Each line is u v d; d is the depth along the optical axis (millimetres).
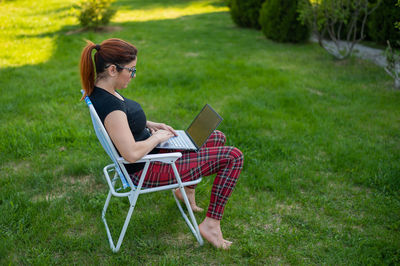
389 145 4242
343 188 3404
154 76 6863
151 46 9617
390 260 2436
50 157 3795
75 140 4168
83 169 3545
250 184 3430
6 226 2688
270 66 7879
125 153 2111
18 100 5383
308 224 2865
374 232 2760
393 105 5539
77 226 2754
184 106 5422
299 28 10273
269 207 3084
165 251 2525
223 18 15414
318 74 7301
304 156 4031
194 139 2580
